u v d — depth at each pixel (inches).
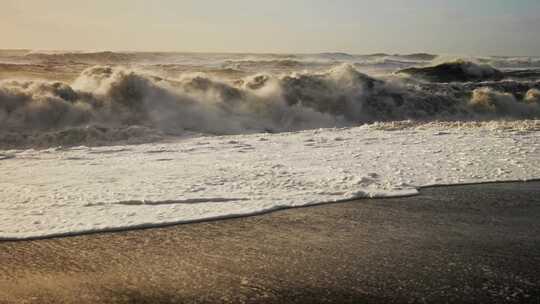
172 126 641.6
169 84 750.5
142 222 212.5
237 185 279.6
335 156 375.6
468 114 867.4
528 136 461.4
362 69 2036.2
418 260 170.9
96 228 204.7
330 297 142.2
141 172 318.0
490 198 254.7
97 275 159.3
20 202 245.0
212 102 733.9
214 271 162.2
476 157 360.8
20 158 376.5
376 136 480.4
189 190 267.3
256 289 148.0
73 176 306.8
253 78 844.0
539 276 156.8
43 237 195.0
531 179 294.5
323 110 805.2
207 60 2306.8
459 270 161.6
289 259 172.7
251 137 492.7
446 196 259.4
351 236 197.5
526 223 213.9
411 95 879.7
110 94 668.7
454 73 1414.9
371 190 267.0
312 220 219.0
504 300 139.3
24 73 1238.3
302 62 2098.9
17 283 153.0
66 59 2064.5
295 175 305.6
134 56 2247.8
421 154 377.7
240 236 197.6
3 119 572.7
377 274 158.9
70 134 535.8
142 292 146.5
